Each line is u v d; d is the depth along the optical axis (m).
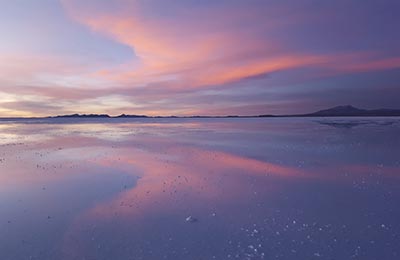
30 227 5.00
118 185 7.60
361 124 40.19
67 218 5.38
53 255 4.04
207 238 4.49
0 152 14.36
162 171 9.36
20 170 9.61
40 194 6.86
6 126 52.00
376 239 4.34
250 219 5.23
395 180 7.89
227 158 12.04
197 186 7.50
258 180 8.11
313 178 8.26
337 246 4.15
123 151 14.64
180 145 17.39
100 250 4.17
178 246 4.24
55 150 15.12
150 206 5.98
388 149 13.59
